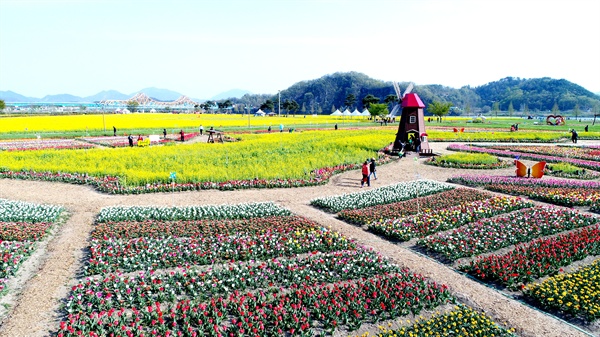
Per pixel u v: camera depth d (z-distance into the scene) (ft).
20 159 117.60
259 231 58.75
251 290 42.50
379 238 58.80
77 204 76.38
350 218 66.90
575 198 73.97
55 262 49.08
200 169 102.27
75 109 632.38
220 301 39.01
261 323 35.50
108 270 46.26
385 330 35.96
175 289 42.09
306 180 95.50
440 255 52.03
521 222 60.59
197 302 40.09
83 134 219.20
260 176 96.17
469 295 41.88
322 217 69.00
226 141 189.06
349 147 148.87
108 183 90.53
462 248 51.57
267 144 157.28
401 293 40.52
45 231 58.13
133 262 47.34
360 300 38.96
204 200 80.53
